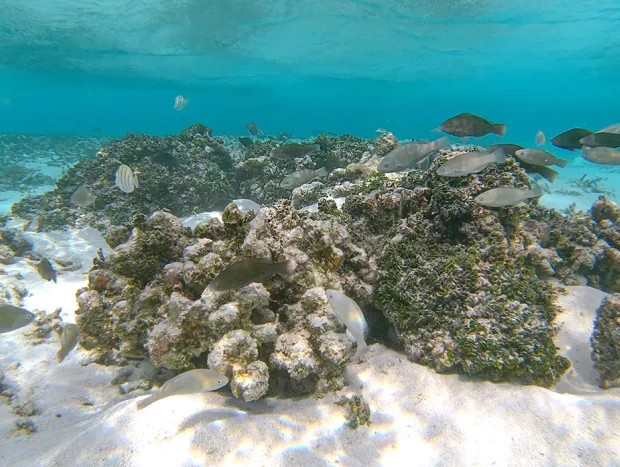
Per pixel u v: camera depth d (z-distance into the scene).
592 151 1.88
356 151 3.63
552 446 1.09
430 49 10.95
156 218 1.70
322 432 1.16
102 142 9.81
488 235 1.51
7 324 1.38
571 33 9.45
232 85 17.86
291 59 11.85
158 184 3.36
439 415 1.19
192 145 3.77
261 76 15.11
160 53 10.82
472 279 1.38
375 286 1.51
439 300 1.38
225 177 3.71
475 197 1.46
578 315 1.58
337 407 1.23
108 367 1.55
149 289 1.51
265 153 4.02
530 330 1.27
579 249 1.94
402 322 1.39
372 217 1.81
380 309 1.48
